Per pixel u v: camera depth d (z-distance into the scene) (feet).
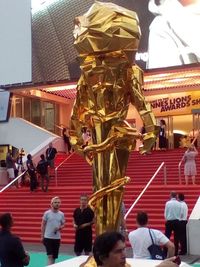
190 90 96.43
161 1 83.10
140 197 55.93
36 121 109.29
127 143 20.70
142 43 83.66
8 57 97.04
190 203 57.98
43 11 93.30
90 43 20.12
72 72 89.71
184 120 98.07
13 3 96.58
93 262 19.71
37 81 93.91
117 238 10.94
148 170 76.13
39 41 93.56
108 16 20.01
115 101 20.59
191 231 45.88
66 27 90.79
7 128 100.94
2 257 21.70
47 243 34.47
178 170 73.56
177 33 81.71
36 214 64.39
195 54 80.43
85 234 35.40
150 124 20.38
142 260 22.00
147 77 88.43
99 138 20.70
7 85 97.19
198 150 83.20
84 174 79.87
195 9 81.15
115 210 20.57
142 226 23.35
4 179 82.99
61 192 69.51
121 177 20.68
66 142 95.04
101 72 20.31
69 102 108.27
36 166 77.77
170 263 11.22
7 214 22.24
